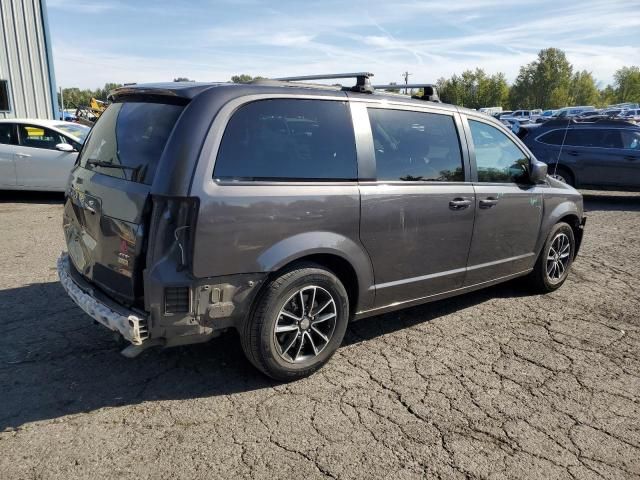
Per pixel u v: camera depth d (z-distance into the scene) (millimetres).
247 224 3053
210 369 3631
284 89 3363
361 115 3674
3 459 2652
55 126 9945
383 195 3674
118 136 3355
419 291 4113
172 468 2631
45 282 5242
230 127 3078
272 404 3232
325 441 2889
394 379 3586
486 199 4410
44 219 8359
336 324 3586
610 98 109312
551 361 3926
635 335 4441
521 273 5078
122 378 3477
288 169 3271
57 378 3447
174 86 3279
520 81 107688
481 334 4383
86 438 2844
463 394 3422
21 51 15938
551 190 5160
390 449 2840
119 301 3186
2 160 9609
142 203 2910
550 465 2760
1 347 3846
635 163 11172
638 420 3193
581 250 7402
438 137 4176
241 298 3125
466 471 2691
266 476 2598
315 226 3338
